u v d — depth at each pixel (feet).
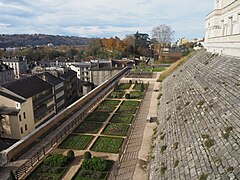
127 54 479.41
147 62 400.06
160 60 388.78
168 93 113.19
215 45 93.97
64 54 577.84
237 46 66.74
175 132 61.57
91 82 337.72
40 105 178.40
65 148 97.40
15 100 147.13
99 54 501.56
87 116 139.03
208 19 112.16
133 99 175.52
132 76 267.80
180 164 45.50
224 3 95.55
